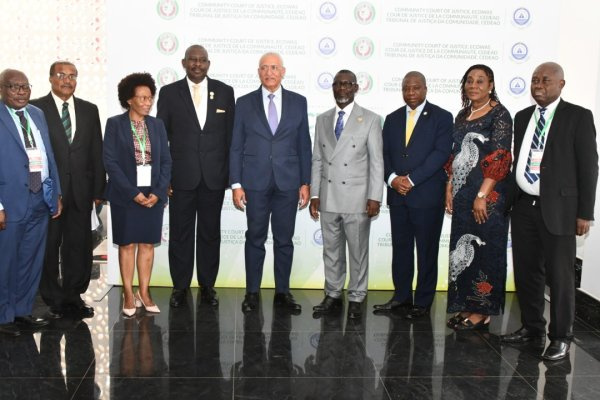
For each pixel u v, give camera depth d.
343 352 3.56
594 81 4.65
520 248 3.67
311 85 4.78
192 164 4.30
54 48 5.14
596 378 3.24
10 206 3.65
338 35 4.74
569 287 3.50
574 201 3.38
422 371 3.30
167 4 4.65
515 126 3.65
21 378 3.13
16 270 3.83
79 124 4.09
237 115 4.23
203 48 4.25
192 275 4.62
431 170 3.95
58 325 3.95
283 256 4.39
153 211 4.08
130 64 4.69
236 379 3.16
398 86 4.79
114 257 4.89
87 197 4.15
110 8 4.63
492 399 2.97
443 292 4.98
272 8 4.70
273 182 4.23
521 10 4.76
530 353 3.58
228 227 4.93
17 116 3.68
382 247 4.97
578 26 4.68
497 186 3.76
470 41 4.78
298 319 4.16
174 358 3.43
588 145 3.33
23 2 5.09
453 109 4.83
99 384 3.07
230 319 4.14
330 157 4.12
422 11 4.74
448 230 4.97
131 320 4.08
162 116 4.30
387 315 4.28
